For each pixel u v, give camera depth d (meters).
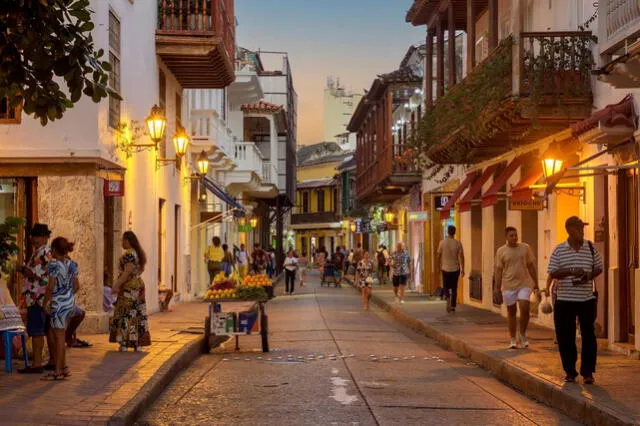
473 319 25.11
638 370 14.12
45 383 12.53
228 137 39.16
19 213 19.20
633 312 16.42
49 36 10.18
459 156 27.02
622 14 13.31
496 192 21.88
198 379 14.88
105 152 19.53
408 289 44.22
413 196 43.44
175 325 21.88
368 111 51.78
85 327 19.16
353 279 59.91
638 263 16.06
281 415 11.55
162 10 26.17
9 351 13.47
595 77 18.33
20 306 14.70
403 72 41.53
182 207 31.86
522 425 11.14
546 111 18.59
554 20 21.11
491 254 27.97
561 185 18.89
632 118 15.62
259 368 16.28
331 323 26.52
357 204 69.81
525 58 18.70
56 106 10.53
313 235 110.88
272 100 68.12
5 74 10.34
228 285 19.33
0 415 10.16
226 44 28.06
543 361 15.36
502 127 20.67
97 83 10.49
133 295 16.39
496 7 24.34
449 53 28.98
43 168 19.17
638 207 15.56
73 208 19.17
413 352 19.22
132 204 22.97
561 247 13.16
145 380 12.95
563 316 13.03
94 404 11.00
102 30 19.92
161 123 21.53
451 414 11.78
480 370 16.28
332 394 13.25
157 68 26.27
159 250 28.20
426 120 28.98
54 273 12.82
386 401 12.68
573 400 11.69
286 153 67.00
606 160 17.44
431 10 31.86
